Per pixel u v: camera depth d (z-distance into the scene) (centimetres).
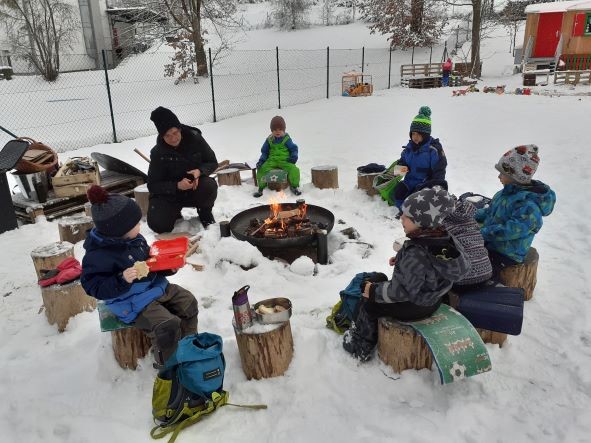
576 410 262
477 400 271
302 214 496
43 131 1287
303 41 3391
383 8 2953
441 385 281
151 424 266
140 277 273
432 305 284
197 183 526
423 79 2138
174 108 1634
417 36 2920
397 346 286
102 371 309
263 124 1273
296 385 287
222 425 262
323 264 451
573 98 1534
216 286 407
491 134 1019
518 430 250
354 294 321
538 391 277
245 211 524
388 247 479
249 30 3894
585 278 405
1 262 485
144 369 307
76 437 260
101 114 1551
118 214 274
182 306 312
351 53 2933
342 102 1669
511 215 339
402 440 246
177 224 558
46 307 365
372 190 627
